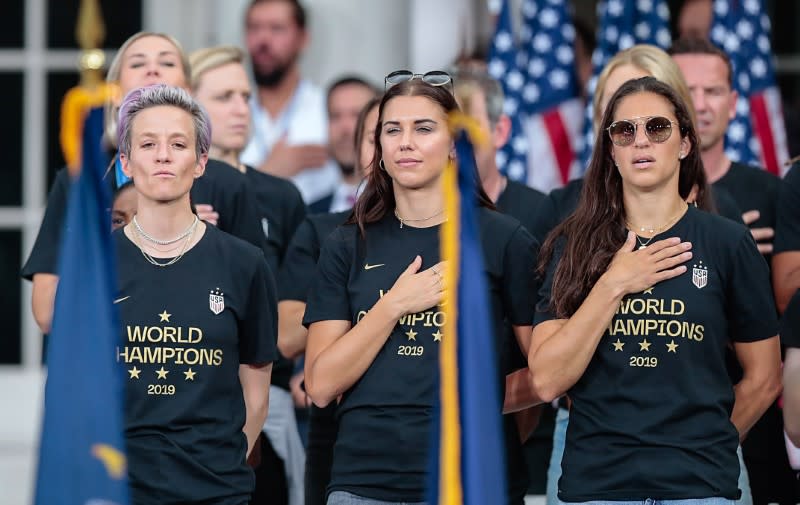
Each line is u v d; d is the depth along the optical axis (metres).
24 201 29.62
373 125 18.67
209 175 18.64
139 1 29.64
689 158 15.77
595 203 15.45
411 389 15.23
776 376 15.52
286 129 28.03
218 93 20.45
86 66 10.99
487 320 12.01
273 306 16.03
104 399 11.97
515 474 16.19
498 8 27.25
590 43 28.28
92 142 11.81
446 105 15.49
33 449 27.48
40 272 17.53
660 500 14.50
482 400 11.93
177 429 14.97
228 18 28.94
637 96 15.30
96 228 12.01
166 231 15.35
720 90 19.72
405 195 15.73
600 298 14.73
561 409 18.03
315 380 15.54
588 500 14.71
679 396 14.68
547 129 27.64
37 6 29.59
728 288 15.09
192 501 14.90
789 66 30.19
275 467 19.33
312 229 18.83
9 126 29.62
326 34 28.86
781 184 18.20
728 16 26.06
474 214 12.03
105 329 12.01
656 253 14.84
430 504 12.25
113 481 11.94
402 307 15.21
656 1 26.41
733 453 14.84
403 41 29.11
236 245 15.68
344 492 15.37
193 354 15.11
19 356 29.36
